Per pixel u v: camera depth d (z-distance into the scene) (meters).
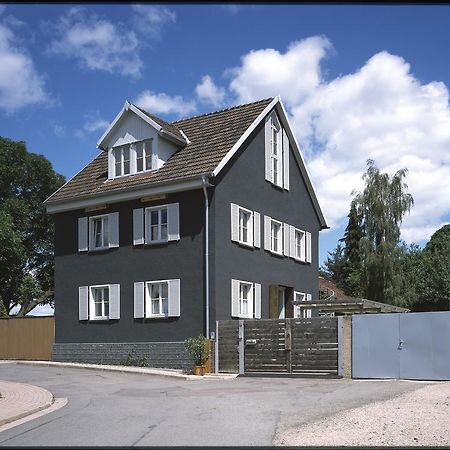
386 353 18.48
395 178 43.69
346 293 58.91
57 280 28.02
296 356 19.92
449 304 43.75
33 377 20.80
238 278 24.62
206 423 11.09
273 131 28.67
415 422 10.45
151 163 25.80
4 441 9.94
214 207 23.75
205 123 27.61
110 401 14.46
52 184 48.22
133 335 25.25
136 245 25.55
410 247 57.69
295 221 29.66
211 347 21.64
